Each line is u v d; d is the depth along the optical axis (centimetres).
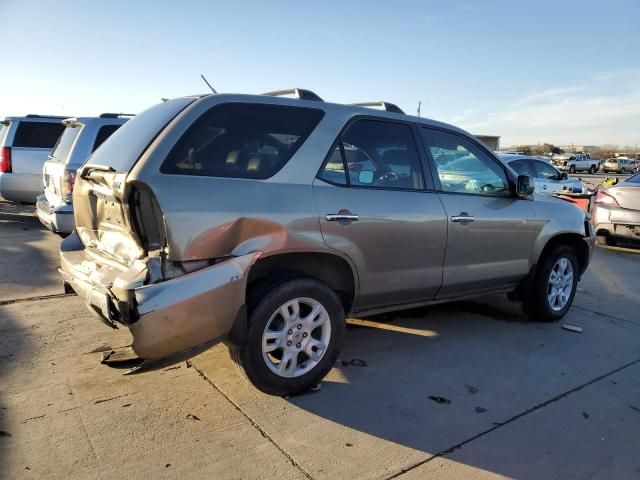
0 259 693
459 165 440
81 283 322
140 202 289
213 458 277
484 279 455
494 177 468
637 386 382
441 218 408
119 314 279
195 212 290
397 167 399
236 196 307
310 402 341
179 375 372
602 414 339
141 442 289
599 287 676
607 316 550
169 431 301
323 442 296
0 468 262
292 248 325
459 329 492
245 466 272
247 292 326
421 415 329
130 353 296
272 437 299
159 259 286
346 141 369
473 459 285
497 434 311
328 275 366
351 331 475
